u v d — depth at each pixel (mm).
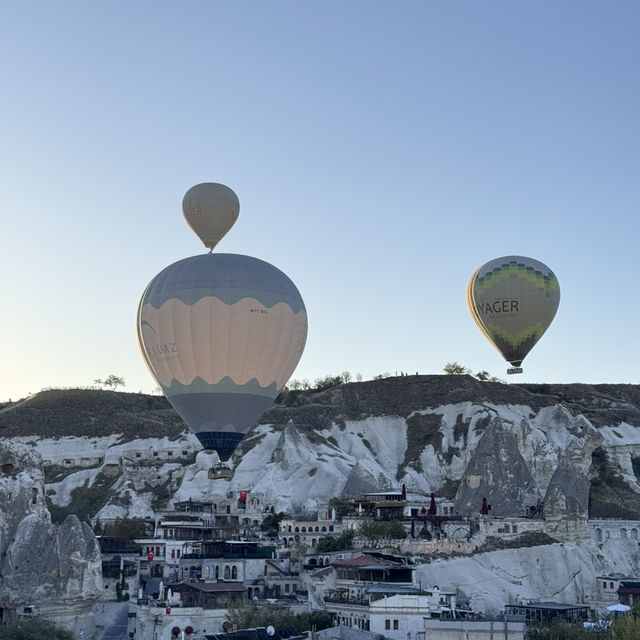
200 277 106312
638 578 160625
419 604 112625
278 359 107438
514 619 108500
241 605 122000
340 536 154875
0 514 132500
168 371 106625
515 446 187875
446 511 182250
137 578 143750
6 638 112625
